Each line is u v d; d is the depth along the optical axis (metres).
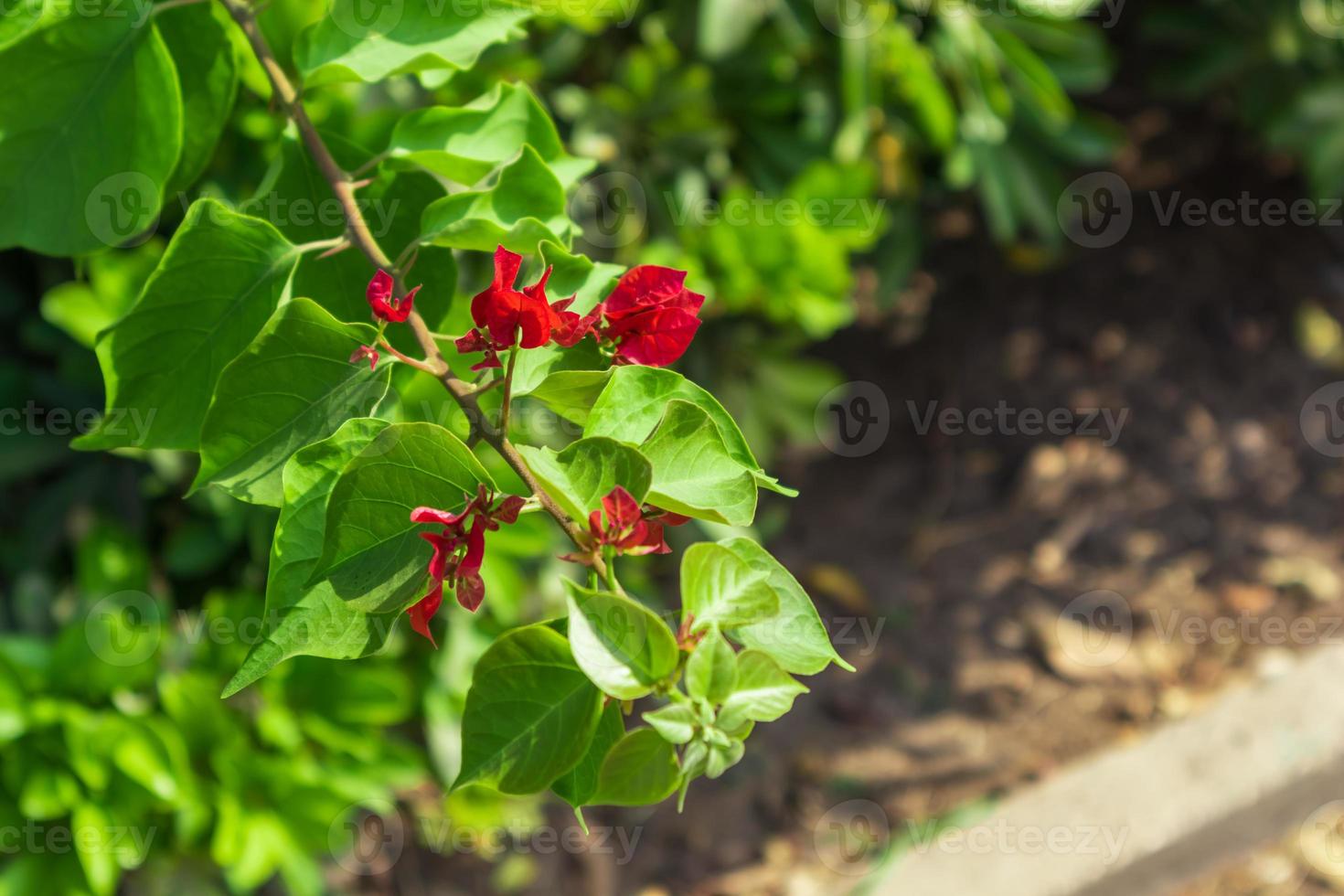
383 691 1.76
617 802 0.87
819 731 2.43
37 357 1.74
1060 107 2.12
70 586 1.76
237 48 1.02
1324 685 2.42
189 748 1.69
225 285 0.94
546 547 1.69
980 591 2.66
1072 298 3.07
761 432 2.16
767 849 2.25
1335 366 3.05
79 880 1.63
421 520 0.87
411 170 0.99
